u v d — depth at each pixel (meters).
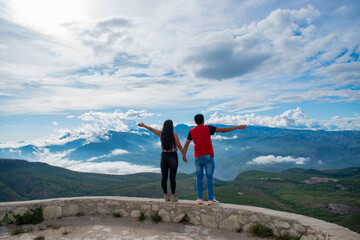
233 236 6.03
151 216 7.28
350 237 4.22
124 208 7.60
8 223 6.93
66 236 6.08
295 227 5.48
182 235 6.14
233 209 6.51
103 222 7.11
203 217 6.80
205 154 6.89
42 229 6.54
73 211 7.66
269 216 5.96
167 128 7.19
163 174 7.29
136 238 5.95
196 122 7.13
